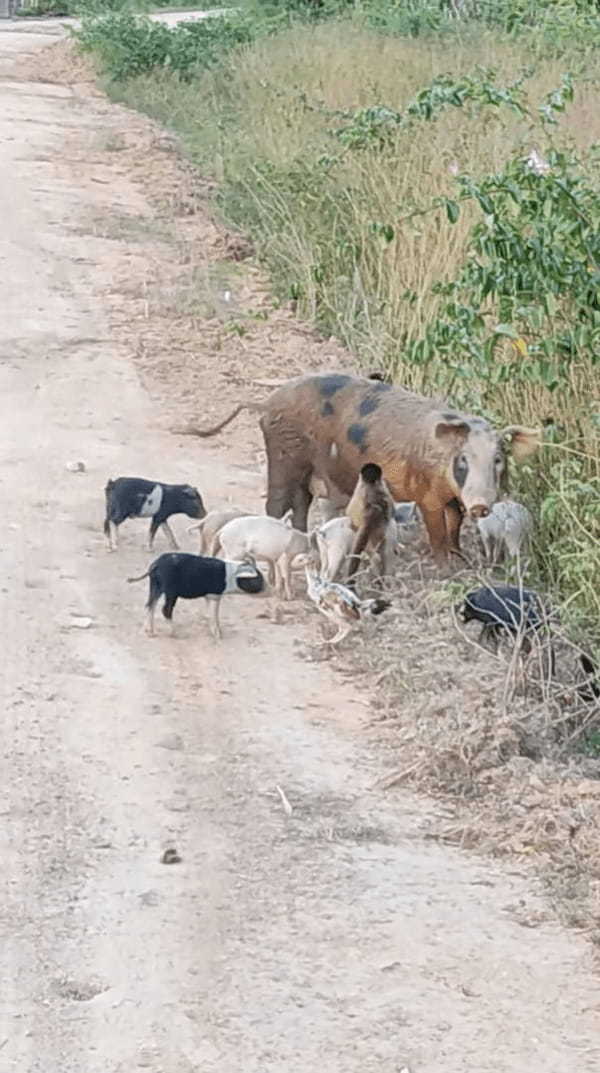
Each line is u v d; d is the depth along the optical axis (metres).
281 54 38.62
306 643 12.91
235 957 8.97
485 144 20.83
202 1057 8.16
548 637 12.28
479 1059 8.27
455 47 33.88
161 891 9.53
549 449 15.00
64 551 14.28
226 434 17.80
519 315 14.81
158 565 12.77
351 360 20.34
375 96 29.05
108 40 44.06
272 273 24.20
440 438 13.19
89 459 16.64
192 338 21.22
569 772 11.03
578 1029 8.56
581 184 15.09
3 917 9.20
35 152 32.44
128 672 12.20
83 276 23.97
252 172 28.80
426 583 13.48
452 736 11.20
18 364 19.88
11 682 11.91
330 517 14.42
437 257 19.08
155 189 29.73
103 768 10.84
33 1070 8.00
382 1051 8.28
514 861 10.13
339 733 11.53
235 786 10.72
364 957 9.05
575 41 25.05
